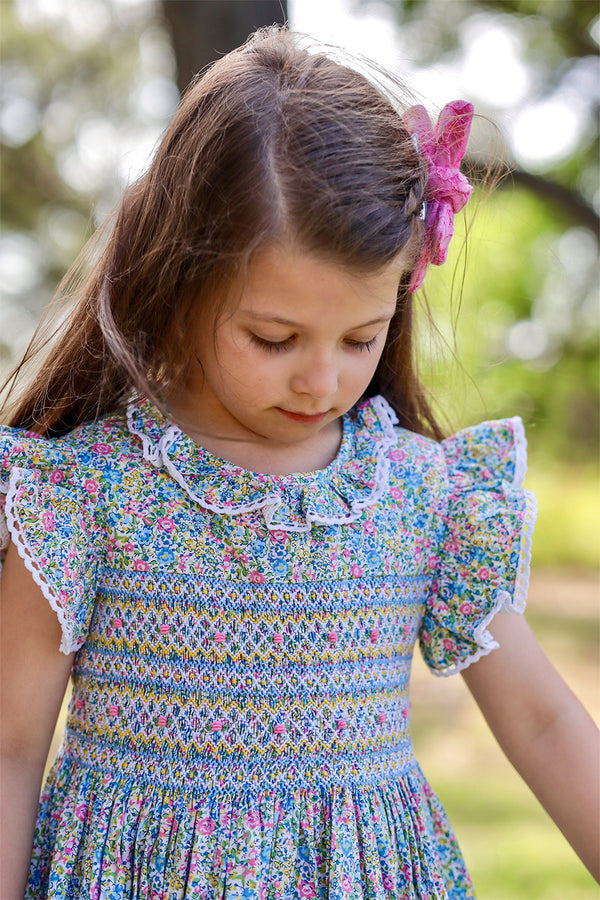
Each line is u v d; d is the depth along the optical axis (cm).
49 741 122
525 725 130
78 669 125
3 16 809
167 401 129
